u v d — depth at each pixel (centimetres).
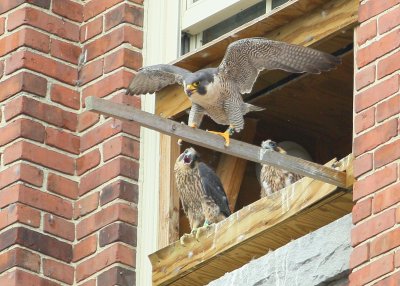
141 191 1556
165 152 1577
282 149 1597
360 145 1373
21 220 1530
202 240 1468
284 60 1413
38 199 1545
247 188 1659
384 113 1366
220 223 1461
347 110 1612
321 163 1656
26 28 1594
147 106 1585
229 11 1581
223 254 1452
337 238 1372
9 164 1557
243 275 1427
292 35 1484
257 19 1490
